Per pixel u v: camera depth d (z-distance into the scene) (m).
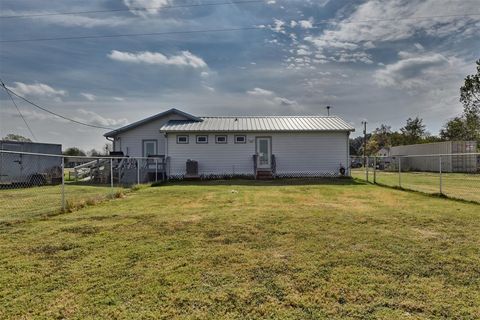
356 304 2.77
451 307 2.69
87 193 11.76
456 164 25.92
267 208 7.56
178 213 6.95
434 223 5.82
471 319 2.50
